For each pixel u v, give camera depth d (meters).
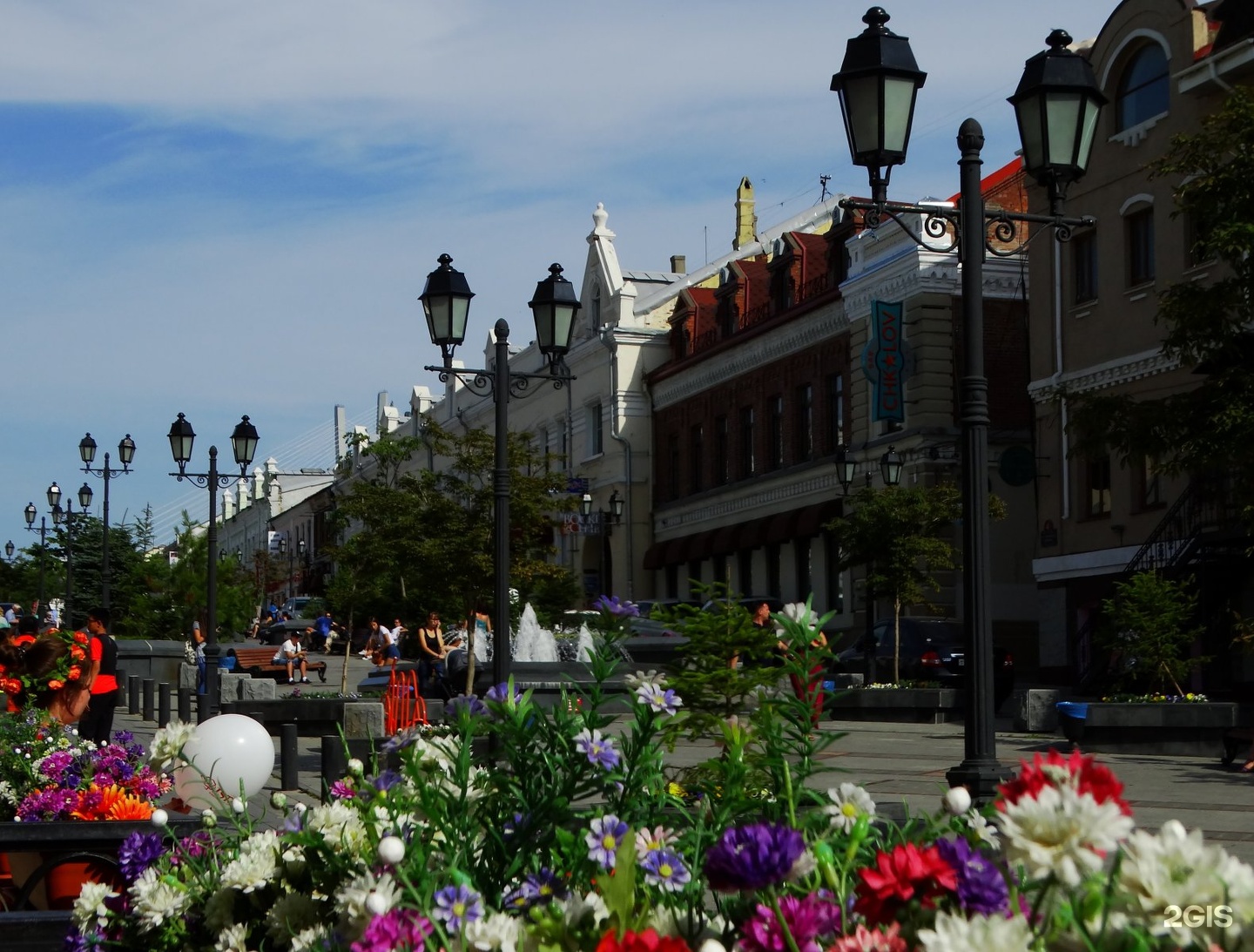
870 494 32.03
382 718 18.12
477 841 4.01
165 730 5.13
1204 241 19.08
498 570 15.33
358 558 30.31
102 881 6.41
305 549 101.62
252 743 7.53
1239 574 26.56
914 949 2.61
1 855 7.30
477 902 3.09
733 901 3.11
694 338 52.44
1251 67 26.95
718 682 6.23
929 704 25.12
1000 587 38.28
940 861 2.60
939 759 17.88
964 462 9.37
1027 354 39.38
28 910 6.02
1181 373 28.83
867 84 10.05
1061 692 21.97
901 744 20.27
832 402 43.94
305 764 17.75
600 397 56.06
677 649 6.60
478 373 16.08
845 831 3.48
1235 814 12.83
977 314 9.59
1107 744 19.39
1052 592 32.19
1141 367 29.73
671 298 56.12
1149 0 29.55
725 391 49.94
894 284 39.66
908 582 31.28
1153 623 20.56
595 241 57.12
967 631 9.22
